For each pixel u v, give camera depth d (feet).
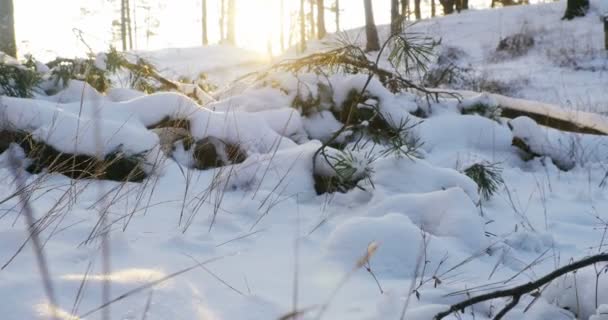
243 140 15.58
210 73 83.41
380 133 16.63
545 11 83.15
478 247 10.61
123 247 8.41
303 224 11.37
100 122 13.66
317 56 20.06
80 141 13.15
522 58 66.03
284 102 19.31
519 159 20.24
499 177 15.01
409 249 9.47
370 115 18.66
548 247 11.48
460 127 20.30
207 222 10.78
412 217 11.42
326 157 13.60
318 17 105.29
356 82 19.04
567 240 12.08
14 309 5.90
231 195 12.85
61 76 18.35
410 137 18.56
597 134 22.81
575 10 75.61
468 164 14.88
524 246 11.25
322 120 18.89
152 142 13.92
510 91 49.37
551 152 20.18
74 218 9.70
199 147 15.24
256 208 11.80
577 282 8.07
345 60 19.80
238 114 16.25
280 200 12.51
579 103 44.16
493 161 19.12
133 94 18.28
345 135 17.79
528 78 54.34
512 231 12.37
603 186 17.49
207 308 6.74
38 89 18.42
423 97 23.26
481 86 47.47
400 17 16.38
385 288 8.30
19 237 8.11
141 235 9.43
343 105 19.06
